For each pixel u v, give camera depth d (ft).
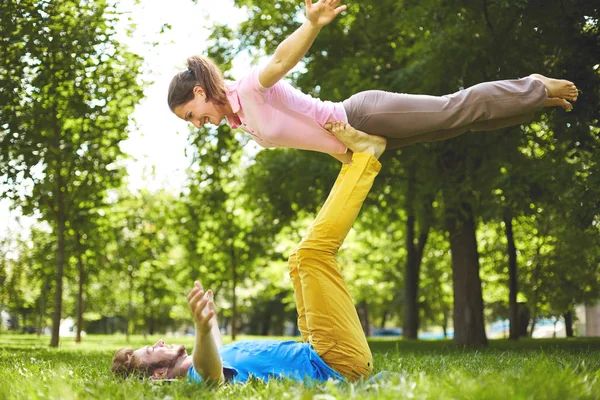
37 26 39.83
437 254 82.23
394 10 42.73
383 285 95.09
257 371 13.69
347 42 49.03
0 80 40.04
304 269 13.64
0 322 131.75
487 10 33.55
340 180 14.37
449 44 34.88
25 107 41.96
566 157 35.55
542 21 30.50
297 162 48.60
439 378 12.46
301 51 12.64
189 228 71.10
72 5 41.81
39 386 12.79
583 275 64.28
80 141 45.50
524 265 71.87
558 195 35.55
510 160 37.14
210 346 12.32
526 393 9.78
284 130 13.69
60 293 50.34
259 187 50.93
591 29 30.04
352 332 13.46
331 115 13.74
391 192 48.60
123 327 167.73
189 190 59.77
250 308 144.87
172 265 90.12
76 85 43.16
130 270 82.84
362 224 63.87
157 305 122.52
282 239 70.28
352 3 43.37
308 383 11.82
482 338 44.19
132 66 45.16
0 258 92.79
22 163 42.34
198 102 13.67
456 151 38.96
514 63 34.01
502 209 38.52
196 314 12.04
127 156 50.19
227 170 55.26
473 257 44.96
